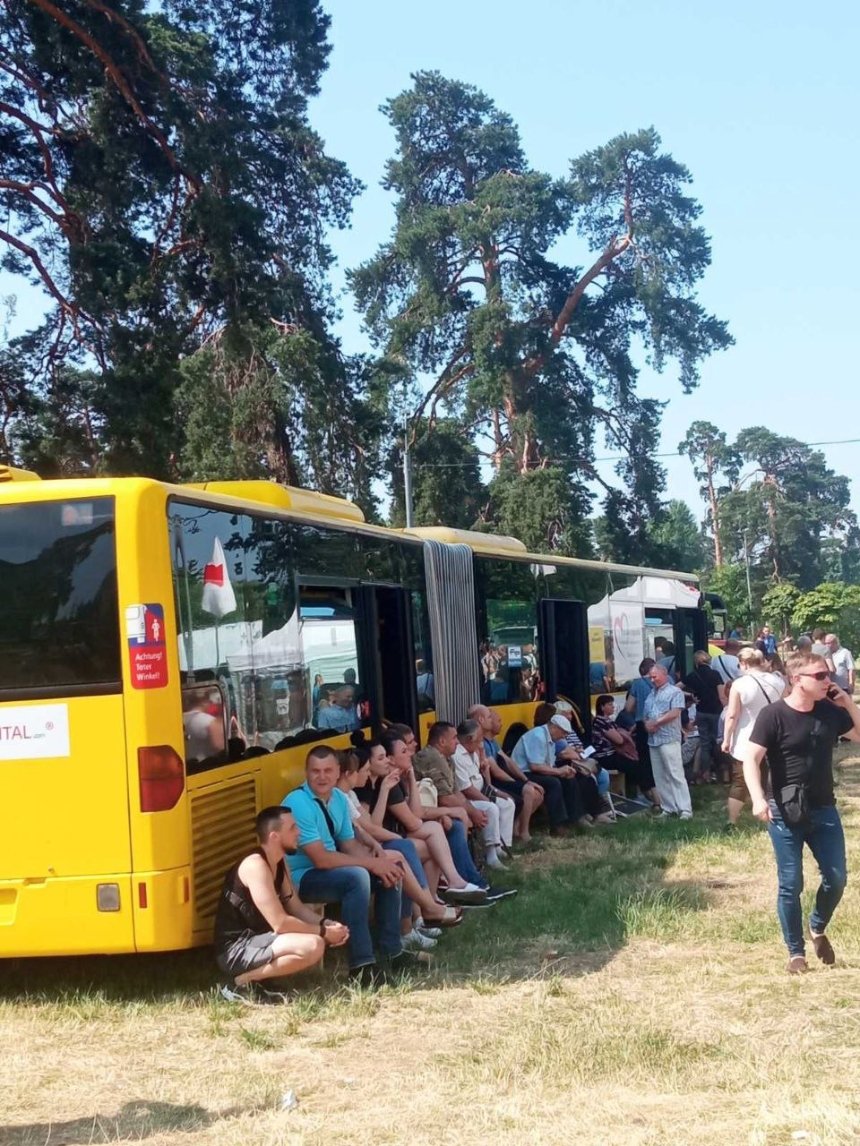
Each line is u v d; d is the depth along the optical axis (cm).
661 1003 714
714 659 1859
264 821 762
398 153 5159
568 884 1076
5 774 743
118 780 734
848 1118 519
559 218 4888
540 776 1387
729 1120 531
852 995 714
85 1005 754
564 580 1745
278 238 2630
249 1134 537
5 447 2281
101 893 730
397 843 907
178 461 2647
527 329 4831
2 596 753
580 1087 584
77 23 2100
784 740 759
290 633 951
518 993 749
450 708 1341
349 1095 588
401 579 1256
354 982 771
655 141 5225
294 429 2981
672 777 1498
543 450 5050
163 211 2322
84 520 752
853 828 1327
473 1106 563
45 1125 562
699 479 10688
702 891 1026
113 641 741
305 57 2462
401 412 4912
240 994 755
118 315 2167
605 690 1861
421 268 4888
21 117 2212
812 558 10575
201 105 2278
